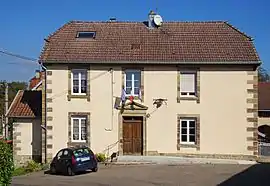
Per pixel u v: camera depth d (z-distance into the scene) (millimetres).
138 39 31484
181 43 30953
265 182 20484
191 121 29844
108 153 29969
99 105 30047
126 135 30078
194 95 29781
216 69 29641
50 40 31453
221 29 32219
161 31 32188
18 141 31891
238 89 29547
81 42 31250
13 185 20797
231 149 29547
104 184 20656
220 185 19828
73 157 24844
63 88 30188
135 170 25141
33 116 31688
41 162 30594
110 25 33094
